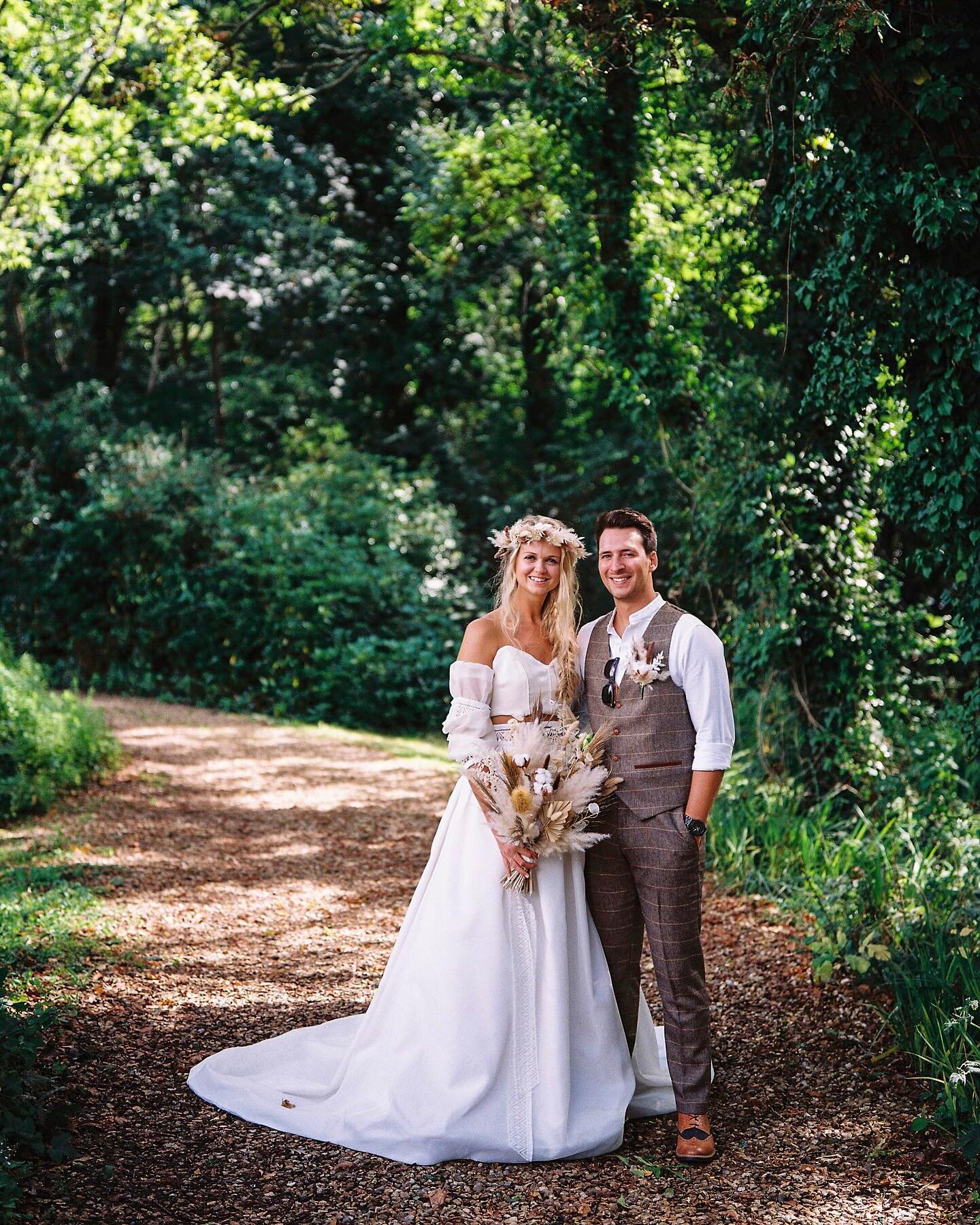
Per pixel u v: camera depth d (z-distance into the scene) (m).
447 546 14.12
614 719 3.28
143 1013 4.01
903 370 5.12
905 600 9.05
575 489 16.28
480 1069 3.15
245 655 12.24
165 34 10.48
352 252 16.97
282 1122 3.26
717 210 7.51
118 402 18.17
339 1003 4.26
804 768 6.87
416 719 12.04
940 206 4.38
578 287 8.21
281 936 5.05
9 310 18.30
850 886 5.09
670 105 7.37
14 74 11.48
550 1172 3.08
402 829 7.24
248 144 15.46
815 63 4.70
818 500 6.90
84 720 8.17
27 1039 3.11
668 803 3.21
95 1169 2.93
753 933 5.10
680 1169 3.11
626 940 3.36
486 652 3.37
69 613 13.10
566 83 7.53
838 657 6.88
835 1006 4.23
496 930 3.22
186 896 5.52
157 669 12.75
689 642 3.19
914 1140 3.28
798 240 6.37
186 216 15.64
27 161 11.64
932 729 6.85
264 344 19.17
